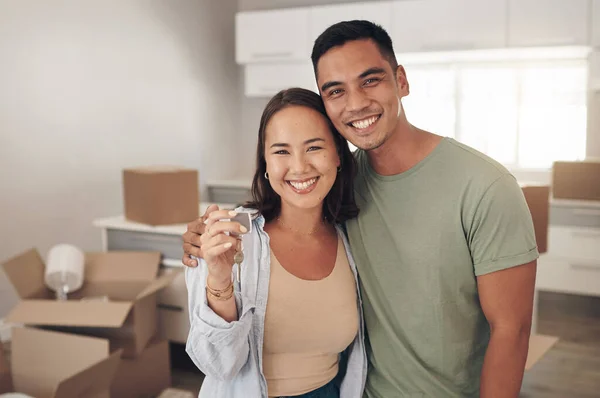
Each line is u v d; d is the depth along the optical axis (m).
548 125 4.68
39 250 3.81
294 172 1.26
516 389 1.24
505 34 4.14
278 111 1.28
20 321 2.35
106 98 4.32
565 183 4.11
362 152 1.50
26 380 2.34
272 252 1.32
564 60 4.58
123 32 4.45
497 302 1.25
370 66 1.23
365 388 1.43
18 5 3.60
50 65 3.84
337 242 1.42
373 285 1.38
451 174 1.28
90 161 4.19
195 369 3.16
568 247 4.09
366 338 1.42
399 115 1.31
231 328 1.13
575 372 3.22
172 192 3.08
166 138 4.96
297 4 5.48
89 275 2.87
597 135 4.51
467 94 4.87
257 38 4.96
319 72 1.28
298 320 1.30
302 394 1.33
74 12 4.01
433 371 1.34
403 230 1.32
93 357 2.20
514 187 1.24
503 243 1.22
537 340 2.46
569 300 4.54
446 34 4.30
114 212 4.42
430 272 1.29
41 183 3.81
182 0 5.08
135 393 2.66
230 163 5.82
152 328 2.81
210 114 5.50
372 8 4.51
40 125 3.79
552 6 4.00
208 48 5.44
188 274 1.24
